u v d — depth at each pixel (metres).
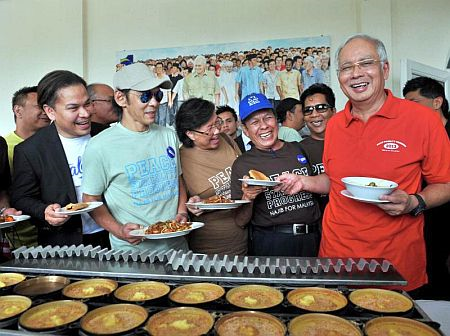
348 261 1.22
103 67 4.43
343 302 0.98
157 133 1.74
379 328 0.86
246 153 1.96
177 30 4.19
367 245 1.45
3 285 1.13
